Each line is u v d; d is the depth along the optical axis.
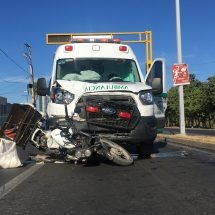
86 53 12.27
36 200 7.00
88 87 10.67
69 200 6.96
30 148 15.19
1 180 8.72
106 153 10.09
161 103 14.16
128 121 10.61
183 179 8.50
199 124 74.69
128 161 10.25
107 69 12.15
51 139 10.52
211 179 8.47
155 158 11.66
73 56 12.21
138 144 11.34
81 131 10.25
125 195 7.25
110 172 9.43
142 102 10.80
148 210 6.31
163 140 18.03
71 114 10.55
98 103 10.49
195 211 6.22
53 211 6.35
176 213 6.13
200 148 14.27
